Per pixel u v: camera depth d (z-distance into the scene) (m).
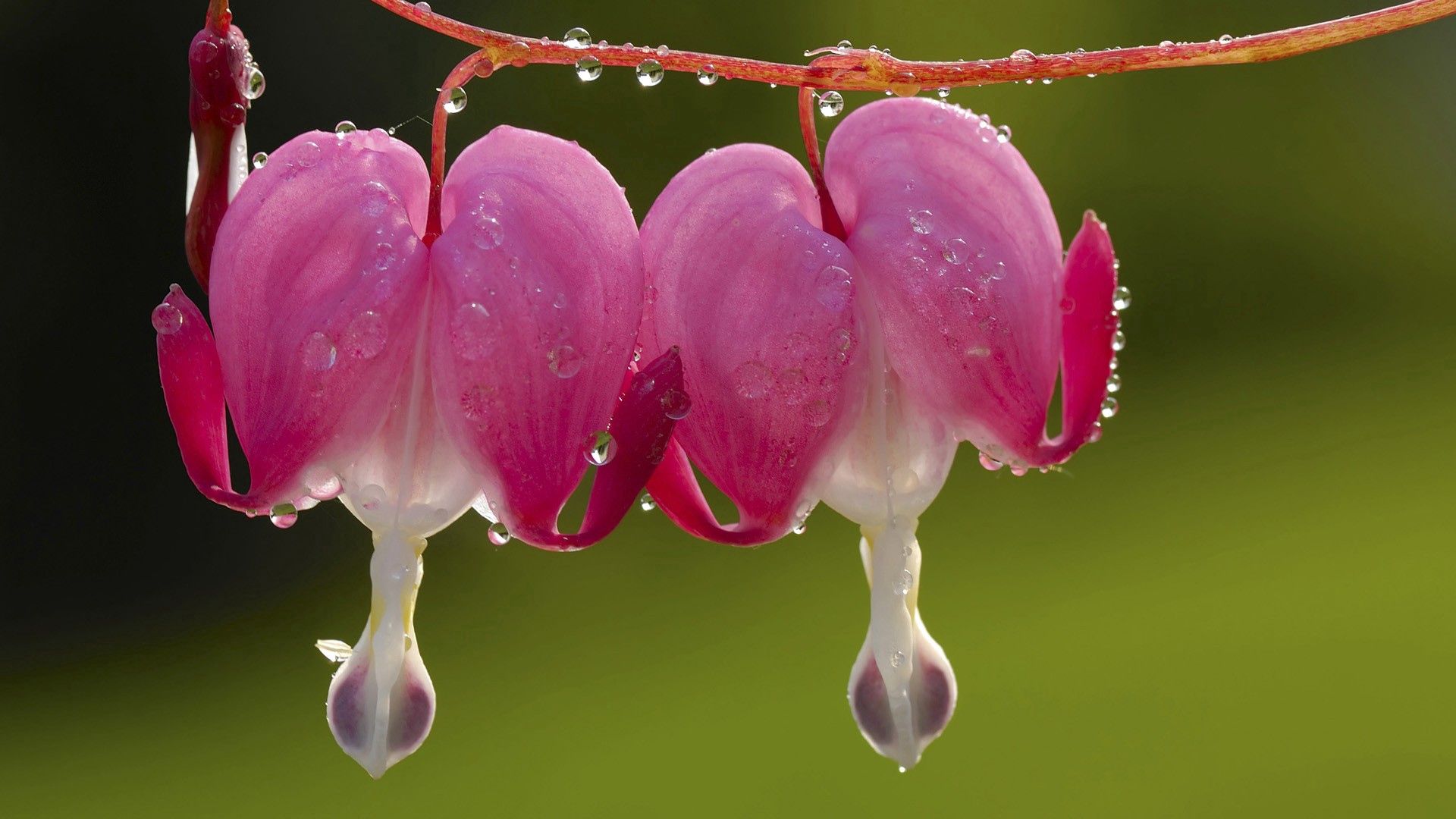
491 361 0.25
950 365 0.26
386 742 0.26
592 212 0.26
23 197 0.80
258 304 0.26
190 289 0.81
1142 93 0.96
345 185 0.26
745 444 0.26
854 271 0.26
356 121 0.84
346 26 0.84
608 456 0.25
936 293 0.26
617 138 0.84
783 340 0.26
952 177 0.26
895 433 0.26
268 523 0.79
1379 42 1.01
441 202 0.26
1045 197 0.26
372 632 0.26
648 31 0.86
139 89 0.82
